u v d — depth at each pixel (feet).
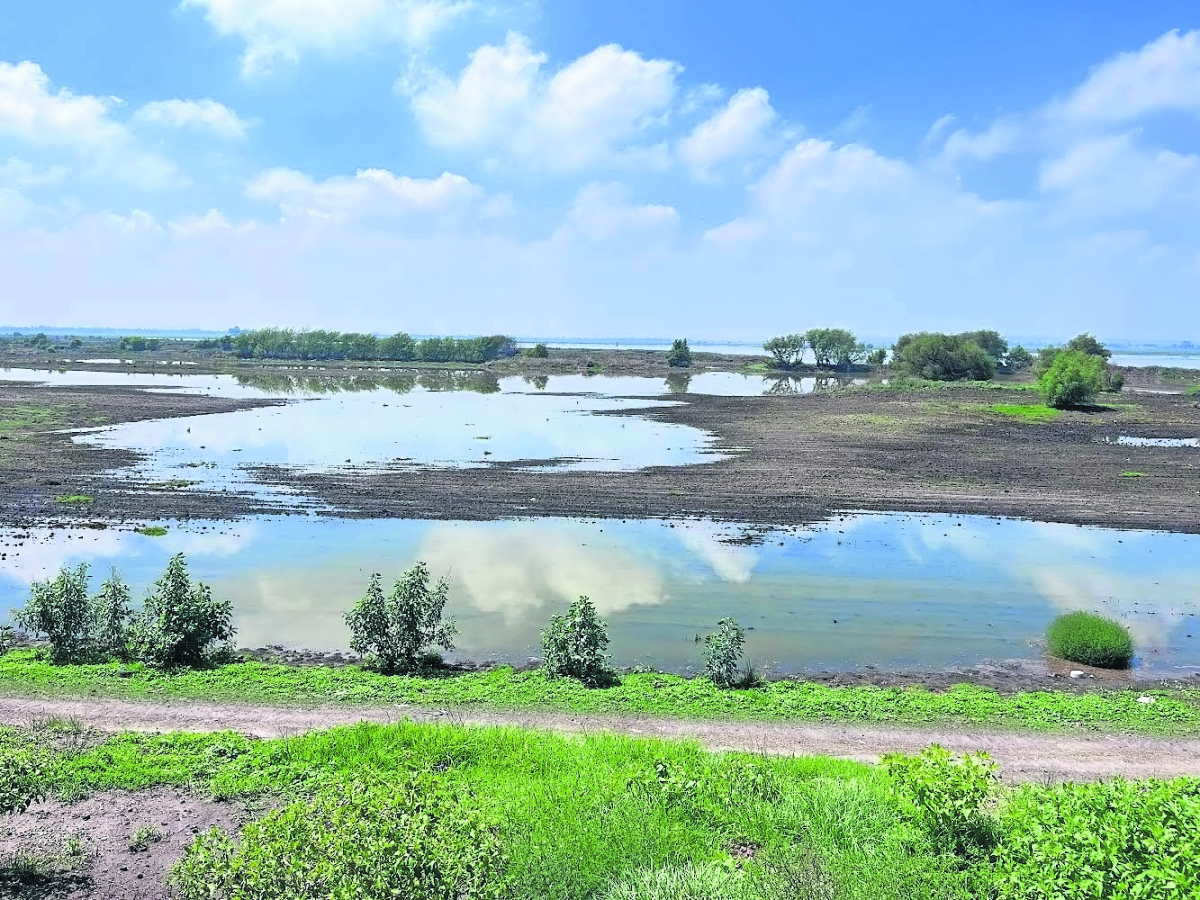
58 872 27.86
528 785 33.40
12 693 44.65
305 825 23.39
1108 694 49.11
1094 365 220.02
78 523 87.66
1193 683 51.39
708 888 26.35
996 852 25.88
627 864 27.94
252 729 40.60
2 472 113.29
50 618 51.13
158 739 38.19
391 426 176.04
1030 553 82.28
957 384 279.28
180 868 24.35
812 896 26.00
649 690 47.47
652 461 131.75
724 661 49.34
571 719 43.21
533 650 55.62
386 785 26.73
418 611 51.67
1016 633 60.70
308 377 341.82
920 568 76.48
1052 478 119.96
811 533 88.79
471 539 84.12
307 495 103.19
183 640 50.44
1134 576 75.05
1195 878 20.61
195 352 520.01
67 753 36.17
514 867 27.07
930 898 26.14
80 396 223.51
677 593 68.23
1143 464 131.75
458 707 44.55
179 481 110.22
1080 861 22.65
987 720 44.29
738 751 39.01
